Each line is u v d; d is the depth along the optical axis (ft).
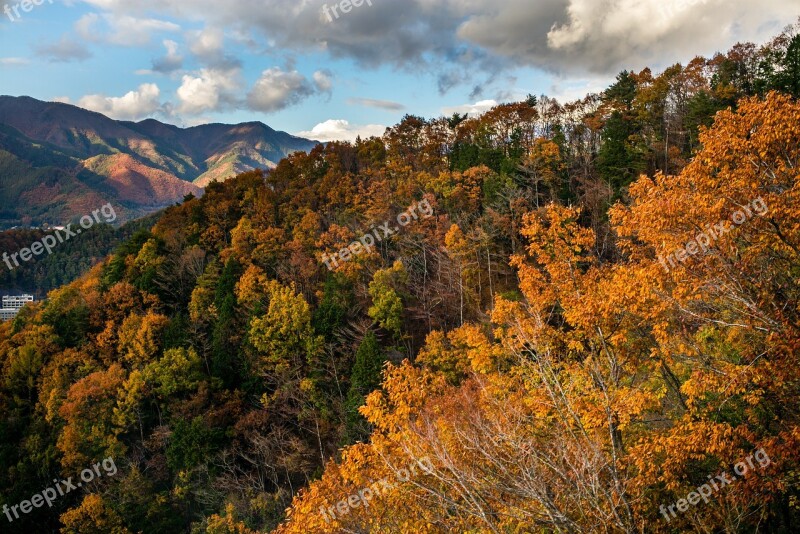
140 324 159.94
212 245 219.20
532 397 40.55
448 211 188.44
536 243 50.80
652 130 201.36
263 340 141.69
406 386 43.34
